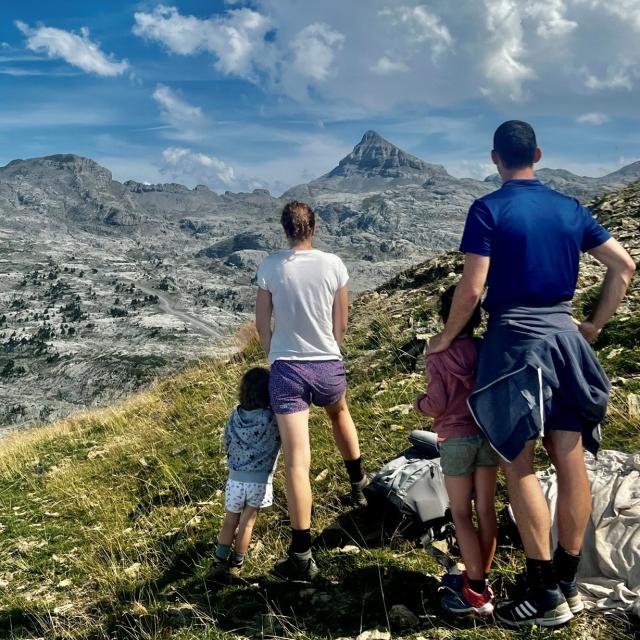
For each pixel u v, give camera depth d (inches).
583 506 86.2
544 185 89.9
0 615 128.2
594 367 86.5
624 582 90.7
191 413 259.0
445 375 92.0
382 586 106.6
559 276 85.5
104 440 263.3
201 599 115.6
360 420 179.6
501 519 117.3
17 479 226.8
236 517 120.0
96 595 130.0
